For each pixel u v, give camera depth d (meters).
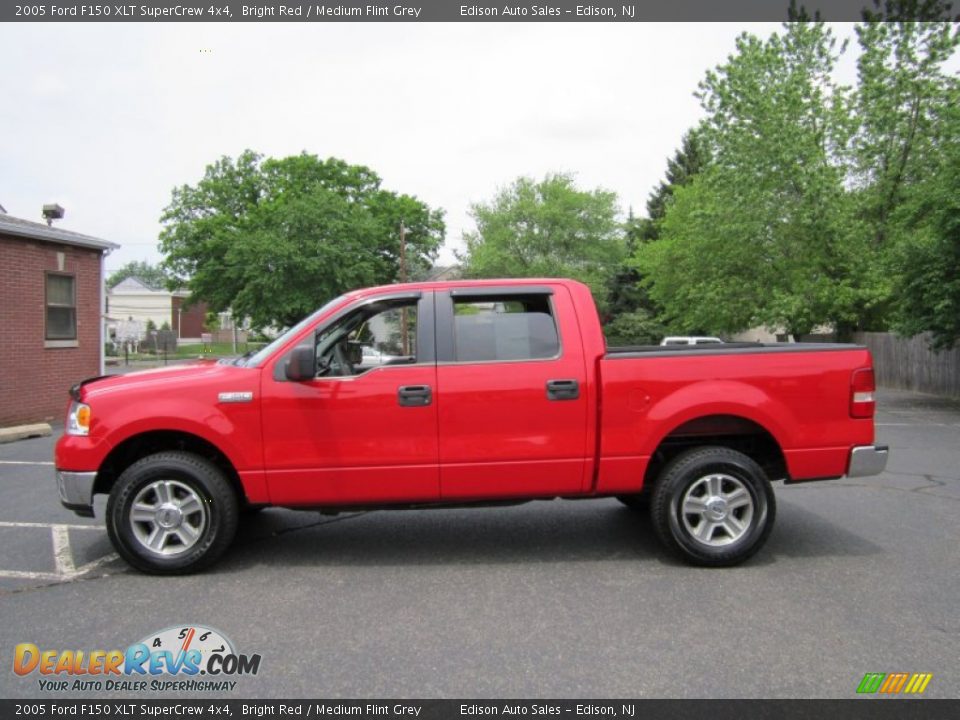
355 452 4.73
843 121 22.56
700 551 4.78
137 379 4.87
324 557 5.17
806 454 4.89
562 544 5.45
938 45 21.45
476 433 4.77
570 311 4.93
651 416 4.80
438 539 5.62
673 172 53.28
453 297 4.94
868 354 4.99
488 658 3.49
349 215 33.38
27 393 13.81
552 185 49.81
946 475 8.16
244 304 32.66
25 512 6.66
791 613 4.00
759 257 24.14
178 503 4.73
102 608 4.18
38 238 13.98
